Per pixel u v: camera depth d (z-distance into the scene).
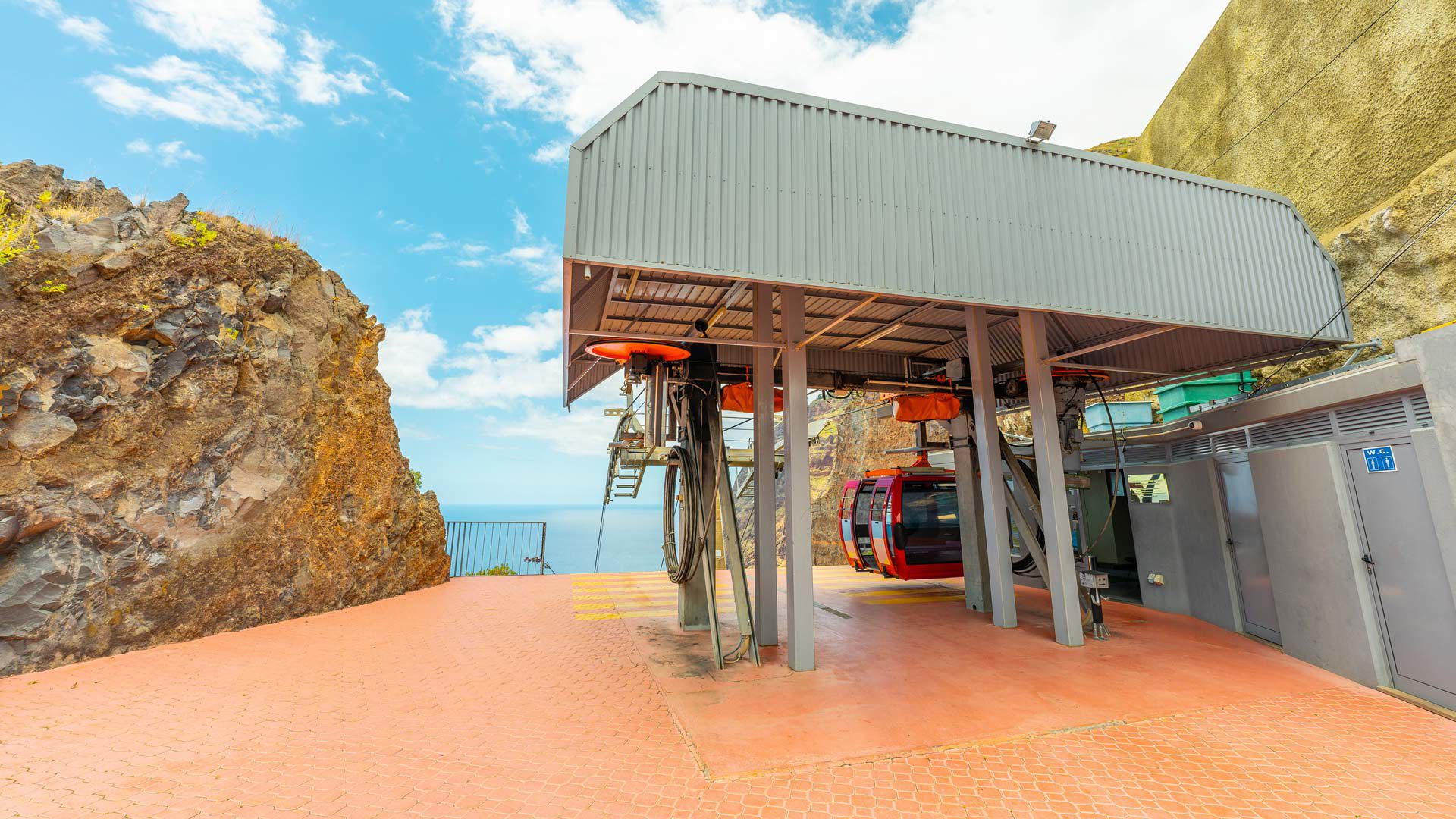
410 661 6.45
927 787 3.62
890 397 11.45
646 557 102.00
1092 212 6.56
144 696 5.07
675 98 5.11
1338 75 12.08
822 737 4.39
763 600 7.48
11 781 3.44
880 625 8.57
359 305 11.00
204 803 3.26
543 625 8.51
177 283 7.50
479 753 4.08
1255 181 14.54
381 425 10.98
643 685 5.74
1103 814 3.30
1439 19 10.01
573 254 4.46
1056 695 5.33
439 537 12.51
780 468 11.03
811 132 5.55
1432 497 4.78
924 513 11.44
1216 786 3.63
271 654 6.60
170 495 7.16
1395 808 3.36
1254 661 6.40
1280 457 6.64
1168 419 10.52
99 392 6.57
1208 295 6.96
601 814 3.26
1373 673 5.43
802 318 6.77
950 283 5.75
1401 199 10.13
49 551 6.00
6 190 6.65
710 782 3.68
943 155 6.04
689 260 4.85
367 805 3.30
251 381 8.34
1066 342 9.95
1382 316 10.45
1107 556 12.93
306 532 8.91
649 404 7.62
